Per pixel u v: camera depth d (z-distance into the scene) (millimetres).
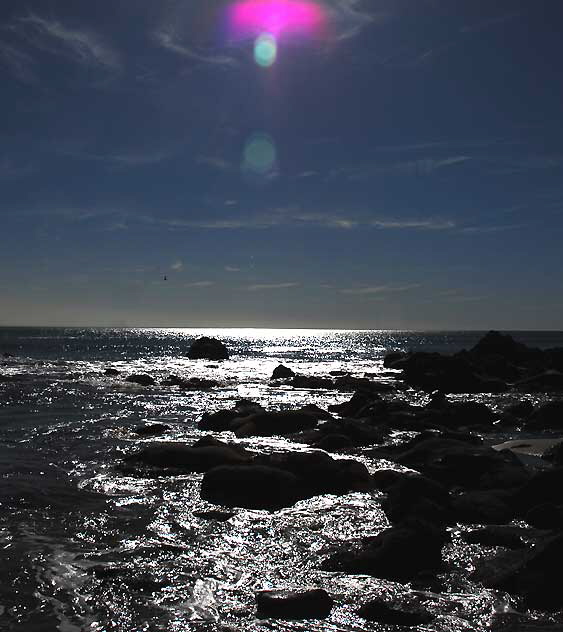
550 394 41781
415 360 50750
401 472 15414
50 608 8086
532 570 8836
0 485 14234
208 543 10672
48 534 11008
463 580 9156
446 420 25672
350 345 153375
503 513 12188
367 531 11414
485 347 61781
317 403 34312
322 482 14219
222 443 17531
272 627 7625
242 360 81312
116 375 49656
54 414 27219
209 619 7820
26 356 79750
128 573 9250
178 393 38156
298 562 9828
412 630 7625
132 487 14305
